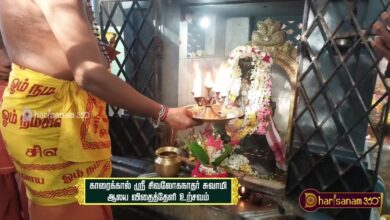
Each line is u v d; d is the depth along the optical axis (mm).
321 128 1239
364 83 1127
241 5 1566
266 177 1614
